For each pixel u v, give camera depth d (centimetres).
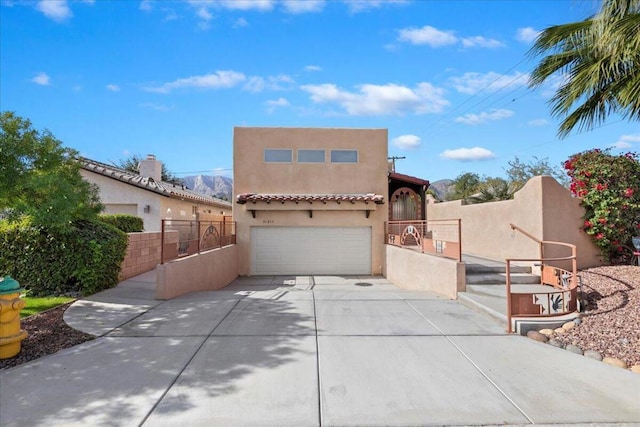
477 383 433
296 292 986
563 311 671
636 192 1033
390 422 355
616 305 693
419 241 1152
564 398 398
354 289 1151
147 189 1622
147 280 1066
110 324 650
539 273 973
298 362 490
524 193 1090
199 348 539
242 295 922
